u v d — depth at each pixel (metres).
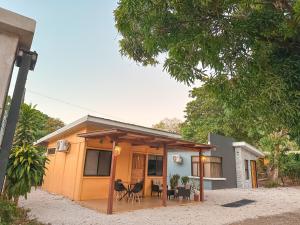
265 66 3.76
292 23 3.58
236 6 3.89
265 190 16.41
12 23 2.70
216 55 3.83
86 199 10.05
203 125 24.52
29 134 8.33
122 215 7.51
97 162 10.70
